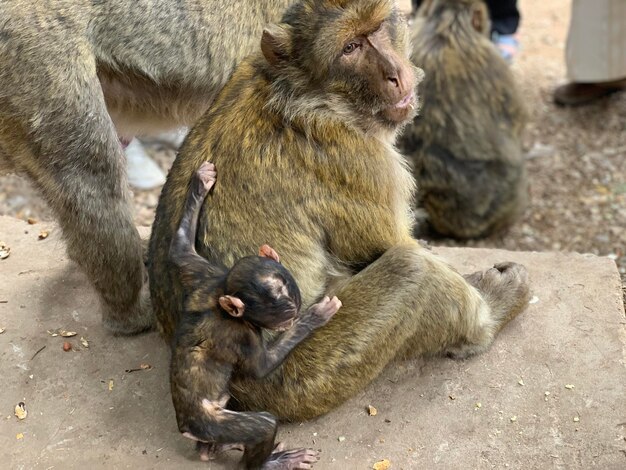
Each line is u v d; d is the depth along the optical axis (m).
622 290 1.33
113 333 1.23
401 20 1.08
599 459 1.01
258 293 0.88
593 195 2.20
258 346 0.93
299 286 1.01
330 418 1.08
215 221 1.00
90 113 1.14
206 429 0.93
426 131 1.94
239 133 1.02
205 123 1.07
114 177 1.16
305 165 1.02
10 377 1.17
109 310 1.21
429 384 1.12
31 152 1.16
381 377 1.13
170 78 1.25
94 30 1.17
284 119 1.02
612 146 2.41
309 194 1.02
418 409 1.08
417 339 1.08
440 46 1.92
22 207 2.07
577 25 2.47
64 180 1.15
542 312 1.22
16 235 1.44
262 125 1.02
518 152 2.00
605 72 2.46
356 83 1.03
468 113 1.91
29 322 1.26
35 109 1.13
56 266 1.37
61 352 1.20
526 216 2.14
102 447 1.06
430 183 1.99
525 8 3.59
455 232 2.06
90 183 1.15
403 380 1.12
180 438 1.07
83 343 1.22
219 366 0.93
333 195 1.03
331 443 1.05
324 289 1.05
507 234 2.09
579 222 2.10
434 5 1.95
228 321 0.92
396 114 1.04
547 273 1.29
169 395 1.13
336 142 1.03
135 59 1.21
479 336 1.13
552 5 3.61
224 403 0.94
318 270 1.03
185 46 1.23
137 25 1.19
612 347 1.15
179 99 1.29
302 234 1.02
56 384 1.15
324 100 1.03
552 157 2.37
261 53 1.09
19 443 1.07
